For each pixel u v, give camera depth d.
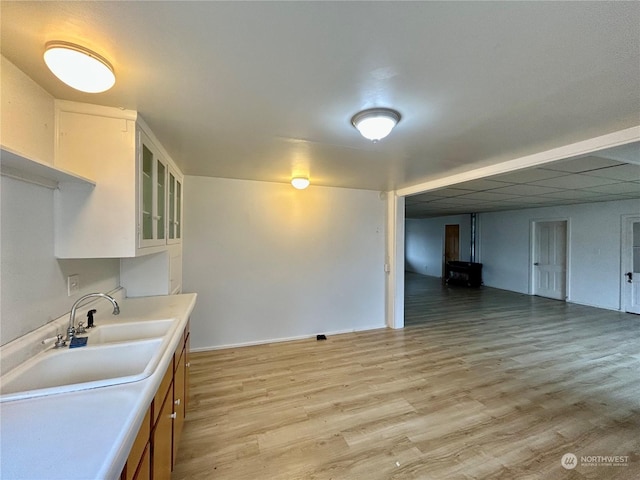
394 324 4.57
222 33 1.04
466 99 1.54
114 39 1.07
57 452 0.71
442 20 0.97
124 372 1.42
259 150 2.45
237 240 3.77
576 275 6.27
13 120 1.24
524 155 2.54
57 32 1.03
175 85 1.40
